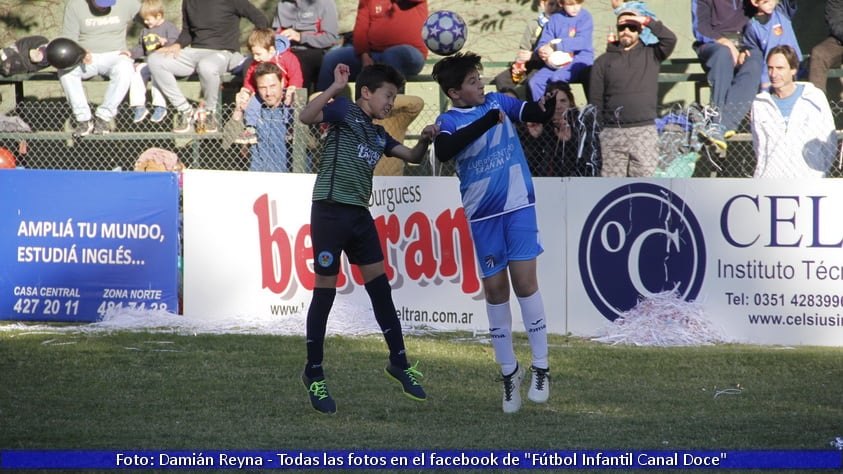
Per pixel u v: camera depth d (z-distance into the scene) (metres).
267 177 31.00
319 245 18.77
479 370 23.75
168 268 31.58
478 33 44.59
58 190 31.84
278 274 31.02
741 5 35.12
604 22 43.09
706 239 28.80
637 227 29.12
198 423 18.41
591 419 18.84
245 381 22.30
